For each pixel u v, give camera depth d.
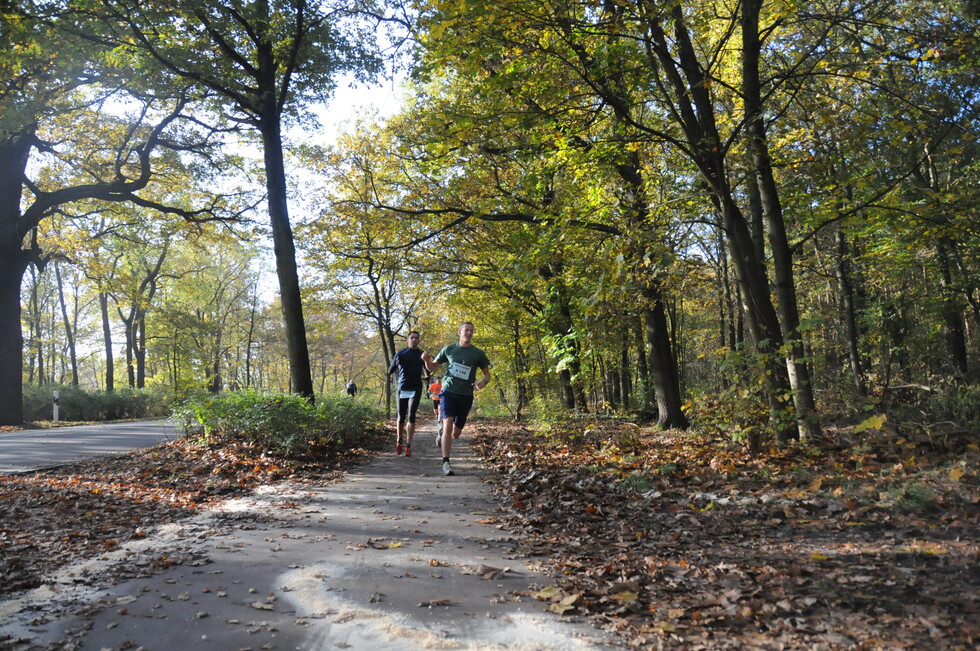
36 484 7.63
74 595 3.66
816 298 23.81
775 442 7.99
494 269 20.50
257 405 10.43
